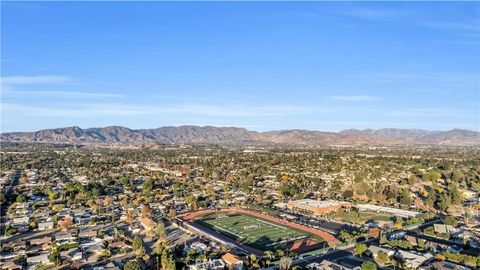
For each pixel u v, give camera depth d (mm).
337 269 185375
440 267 184125
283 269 186375
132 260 189750
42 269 190500
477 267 190125
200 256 199500
